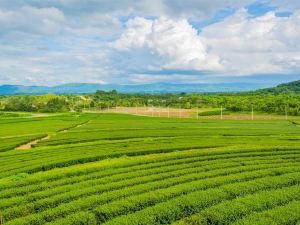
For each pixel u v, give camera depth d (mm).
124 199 21250
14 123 101688
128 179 27516
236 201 20406
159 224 18578
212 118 124438
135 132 66375
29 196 22938
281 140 52281
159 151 44094
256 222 17391
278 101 155750
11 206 21625
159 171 30641
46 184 26484
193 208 20344
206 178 27578
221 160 35281
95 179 27391
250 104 156375
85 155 40062
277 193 21812
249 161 34281
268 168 30281
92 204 21047
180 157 37938
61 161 36781
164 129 72812
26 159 38656
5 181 29719
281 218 17875
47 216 19156
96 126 85625
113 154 41312
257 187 23656
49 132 71812
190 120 109312
